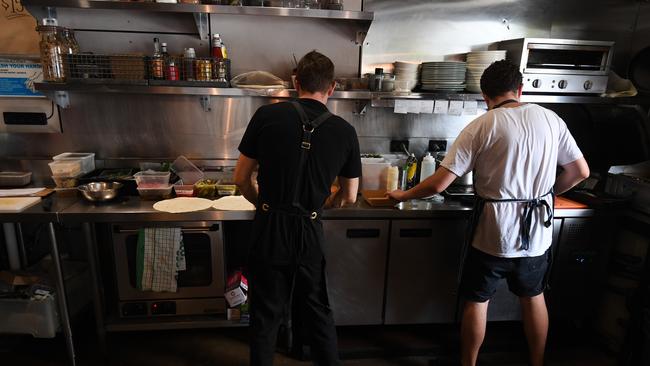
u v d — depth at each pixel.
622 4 2.86
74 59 2.24
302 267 1.82
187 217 2.12
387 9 2.69
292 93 2.37
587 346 2.58
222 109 2.71
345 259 2.31
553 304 2.49
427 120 2.86
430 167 2.63
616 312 2.48
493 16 2.78
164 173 2.37
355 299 2.38
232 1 2.32
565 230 2.38
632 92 2.61
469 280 2.08
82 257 2.88
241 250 2.82
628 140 2.76
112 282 2.60
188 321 2.36
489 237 1.97
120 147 2.71
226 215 2.15
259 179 1.76
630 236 2.39
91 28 2.53
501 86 1.92
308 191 1.73
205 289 2.38
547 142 1.86
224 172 2.67
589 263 2.45
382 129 2.84
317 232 1.81
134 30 2.56
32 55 2.52
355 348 2.45
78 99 2.61
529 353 2.39
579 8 2.84
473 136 1.89
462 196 2.47
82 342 2.47
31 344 2.44
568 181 2.06
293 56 2.69
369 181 2.49
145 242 2.17
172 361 2.34
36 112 2.59
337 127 1.73
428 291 2.41
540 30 2.84
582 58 2.54
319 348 1.96
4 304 2.22
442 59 2.81
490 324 2.75
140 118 2.68
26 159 2.66
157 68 2.31
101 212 2.06
